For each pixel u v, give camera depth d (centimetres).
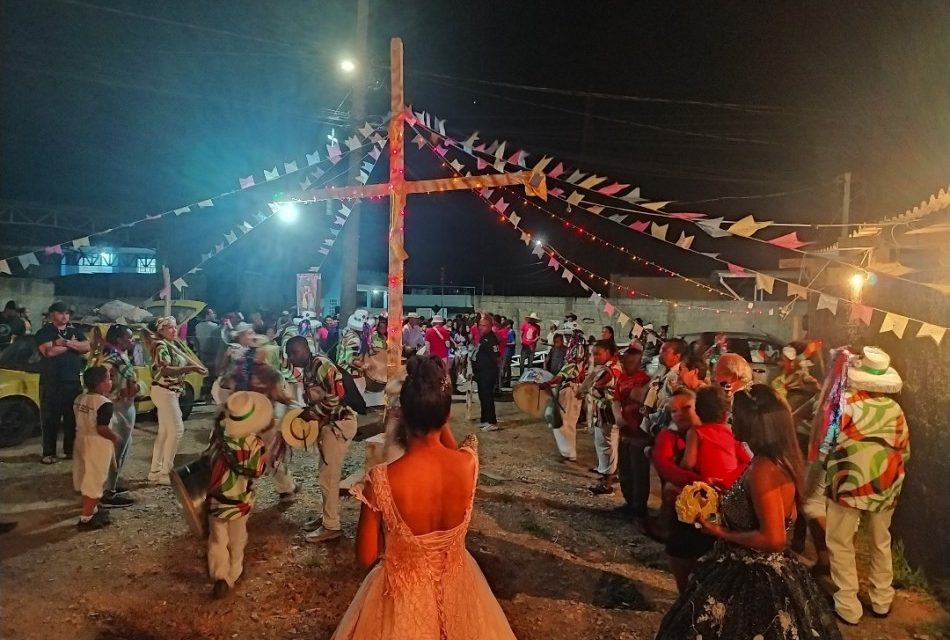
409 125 558
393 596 243
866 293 630
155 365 715
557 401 874
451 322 1795
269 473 644
